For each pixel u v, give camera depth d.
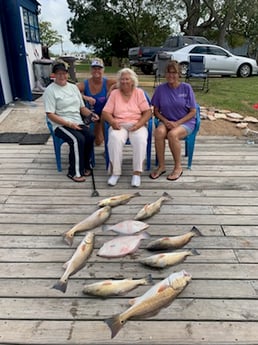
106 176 3.05
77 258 1.81
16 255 1.91
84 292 1.61
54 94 2.91
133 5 17.84
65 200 2.58
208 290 1.65
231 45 19.77
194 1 15.57
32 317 1.49
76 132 2.87
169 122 2.97
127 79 2.82
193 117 3.02
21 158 3.50
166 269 1.80
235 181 2.94
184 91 3.00
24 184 2.87
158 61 8.08
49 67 7.29
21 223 2.25
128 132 2.90
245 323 1.47
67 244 2.02
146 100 2.97
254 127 4.78
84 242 1.92
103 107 3.25
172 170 3.18
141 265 1.83
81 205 2.51
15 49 5.95
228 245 2.01
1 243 2.03
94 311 1.53
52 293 1.63
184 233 2.14
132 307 1.48
